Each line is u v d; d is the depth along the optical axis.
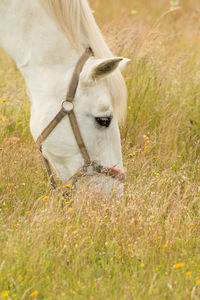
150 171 8.91
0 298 5.66
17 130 10.70
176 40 15.13
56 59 7.18
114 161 7.28
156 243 7.01
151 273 6.38
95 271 6.51
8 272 6.08
